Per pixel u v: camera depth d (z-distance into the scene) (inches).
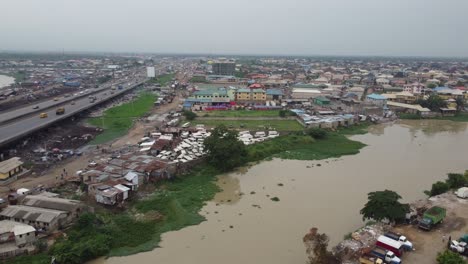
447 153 3405.5
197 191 2437.3
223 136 3038.9
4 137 3034.0
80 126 4143.7
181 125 4249.5
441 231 1771.7
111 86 7381.9
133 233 1871.3
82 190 2301.9
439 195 2210.9
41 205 1955.0
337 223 1984.5
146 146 3267.7
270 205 2225.6
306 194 2394.2
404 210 1850.4
